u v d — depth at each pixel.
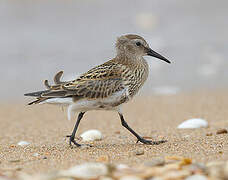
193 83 25.08
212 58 28.12
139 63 14.05
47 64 27.09
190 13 33.56
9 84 25.06
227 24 31.97
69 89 12.99
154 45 29.44
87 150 12.90
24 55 28.23
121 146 13.42
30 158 12.04
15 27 31.38
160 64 27.80
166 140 14.20
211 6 34.41
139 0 34.94
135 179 9.05
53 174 9.61
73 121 19.70
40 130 18.02
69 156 12.12
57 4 33.69
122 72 13.46
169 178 9.25
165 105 21.80
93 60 27.45
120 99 13.40
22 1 33.12
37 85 24.88
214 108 20.61
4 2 32.72
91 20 32.44
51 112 21.66
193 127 16.83
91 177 9.38
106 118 20.05
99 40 29.84
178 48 29.12
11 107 22.33
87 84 13.04
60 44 29.48
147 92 24.20
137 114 20.38
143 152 12.09
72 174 9.50
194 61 27.84
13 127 18.62
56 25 31.78
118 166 10.20
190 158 11.13
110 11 33.38
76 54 28.05
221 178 9.18
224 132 15.20
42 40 29.84
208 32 31.12
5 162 11.62
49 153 12.67
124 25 31.69
